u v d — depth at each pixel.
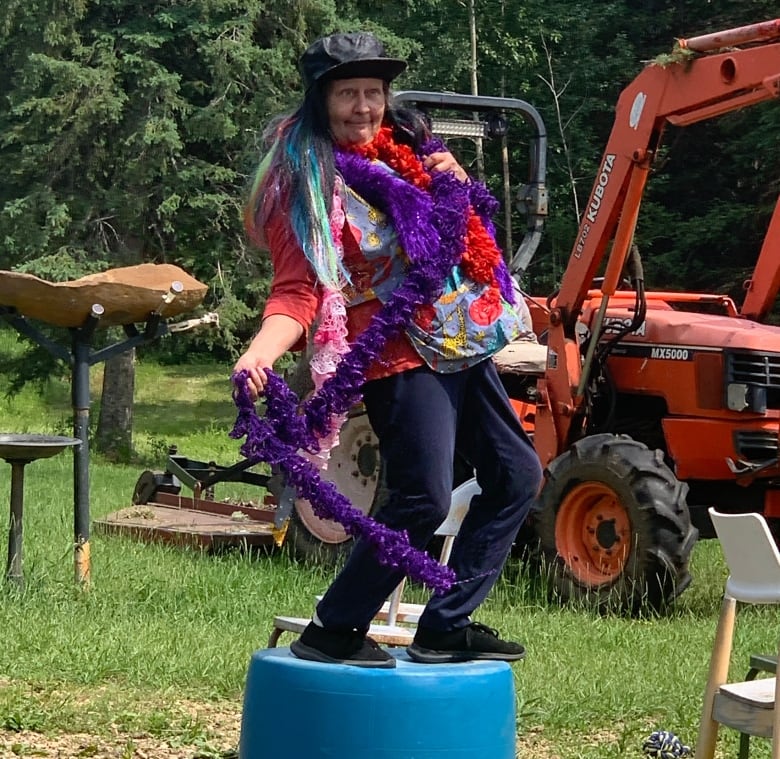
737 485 9.62
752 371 9.01
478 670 3.86
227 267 22.67
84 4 21.62
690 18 29.56
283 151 3.79
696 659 7.02
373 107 3.87
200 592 8.40
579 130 27.98
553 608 8.95
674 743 5.16
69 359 7.96
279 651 4.01
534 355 10.11
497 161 27.77
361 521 3.66
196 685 5.93
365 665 3.90
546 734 5.46
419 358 3.81
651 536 8.69
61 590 7.95
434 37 26.98
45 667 6.04
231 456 23.27
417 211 3.79
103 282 7.67
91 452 22.84
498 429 4.00
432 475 3.80
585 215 9.62
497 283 3.91
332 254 3.70
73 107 21.58
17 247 22.08
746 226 25.53
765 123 24.75
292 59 22.53
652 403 9.84
